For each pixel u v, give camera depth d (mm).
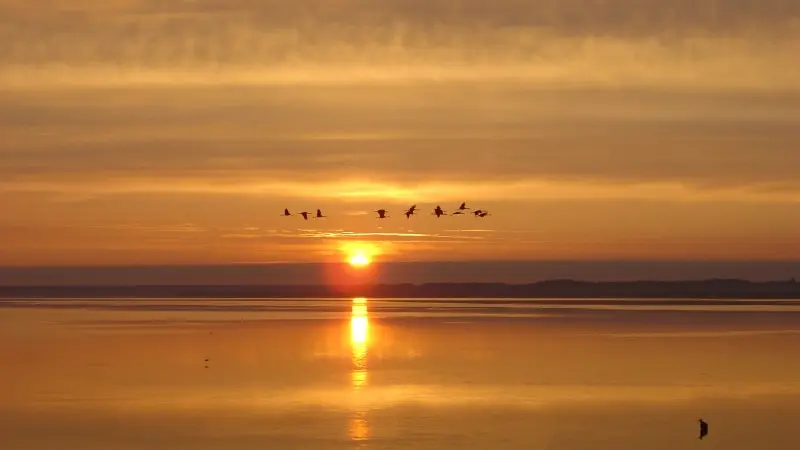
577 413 60750
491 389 71125
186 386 73188
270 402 64812
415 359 92750
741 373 81500
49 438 53406
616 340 116062
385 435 53875
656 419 59125
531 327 141500
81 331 132750
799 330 134000
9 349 103625
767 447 51875
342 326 144750
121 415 59969
